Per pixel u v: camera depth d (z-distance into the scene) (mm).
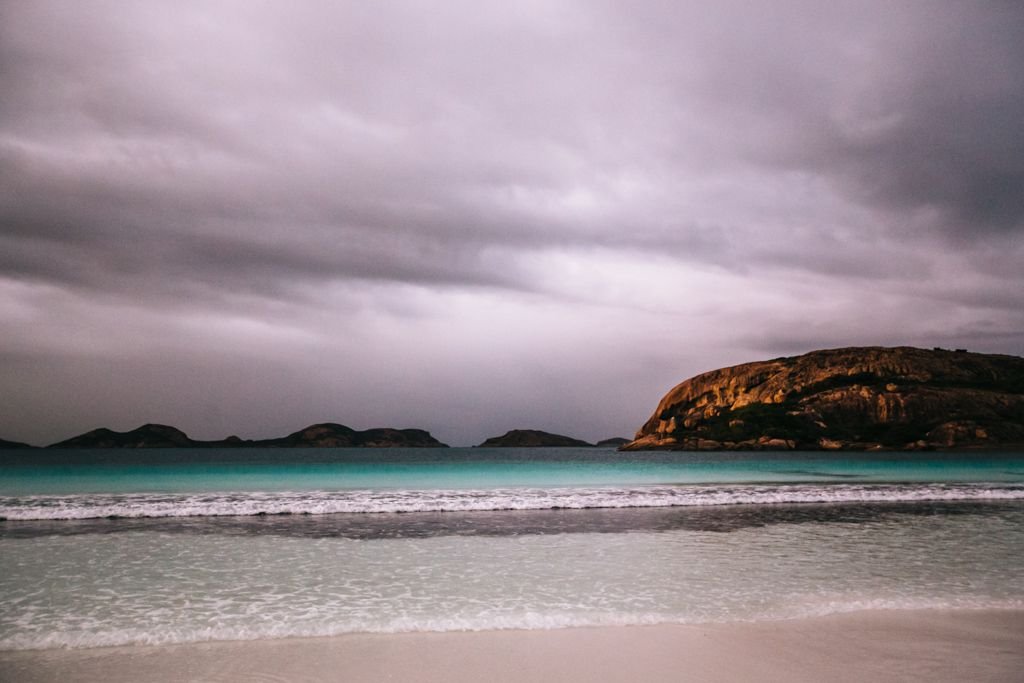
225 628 8523
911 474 44812
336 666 6957
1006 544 15758
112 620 8938
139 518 20172
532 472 46812
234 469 51125
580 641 7969
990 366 120250
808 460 73812
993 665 6988
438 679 6539
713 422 126438
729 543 15742
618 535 17000
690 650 7594
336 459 94500
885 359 121312
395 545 15352
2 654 7430
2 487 31328
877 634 8281
